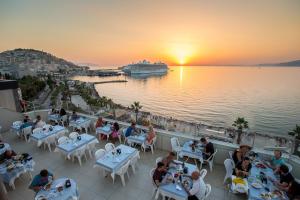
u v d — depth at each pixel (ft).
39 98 161.17
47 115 33.91
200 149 18.24
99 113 31.04
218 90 381.19
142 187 15.69
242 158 15.55
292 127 166.50
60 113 31.63
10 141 25.30
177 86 426.51
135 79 520.42
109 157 16.46
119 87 386.73
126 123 26.76
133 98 288.92
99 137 26.30
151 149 21.59
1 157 16.31
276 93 347.36
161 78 559.79
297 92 355.97
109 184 16.10
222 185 15.74
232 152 17.70
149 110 220.43
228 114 207.72
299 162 14.99
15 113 30.07
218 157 19.01
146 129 24.18
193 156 17.89
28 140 24.89
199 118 191.72
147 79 526.16
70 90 254.88
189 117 195.11
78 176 17.30
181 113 210.59
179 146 20.31
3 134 27.84
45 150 22.70
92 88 318.86
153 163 19.56
